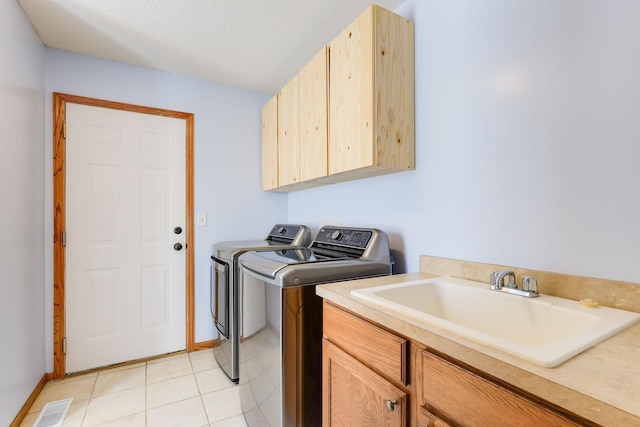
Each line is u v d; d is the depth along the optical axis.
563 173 1.01
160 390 1.94
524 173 1.12
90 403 1.80
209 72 2.45
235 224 2.73
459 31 1.35
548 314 0.91
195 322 2.53
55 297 2.04
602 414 0.45
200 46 2.05
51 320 2.04
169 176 2.46
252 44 2.03
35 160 1.87
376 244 1.59
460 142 1.35
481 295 1.10
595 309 0.87
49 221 2.04
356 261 1.48
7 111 1.50
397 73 1.47
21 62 1.67
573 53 0.99
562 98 1.01
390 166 1.45
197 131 2.56
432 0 1.47
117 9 1.68
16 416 1.58
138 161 2.35
